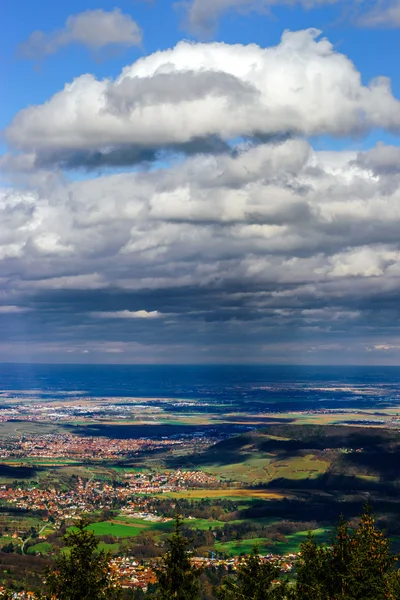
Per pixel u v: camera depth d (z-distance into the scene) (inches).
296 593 2906.0
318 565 2930.6
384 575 2827.3
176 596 2834.6
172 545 2920.8
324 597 2795.3
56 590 2738.7
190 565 2933.1
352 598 2738.7
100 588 2751.0
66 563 2785.4
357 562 2815.0
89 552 2807.6
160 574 2910.9
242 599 2883.9
